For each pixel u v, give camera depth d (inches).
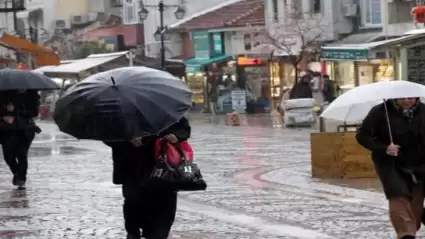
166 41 2849.4
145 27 3014.3
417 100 450.9
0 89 785.6
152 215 457.1
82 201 733.3
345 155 848.9
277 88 2239.2
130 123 419.2
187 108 433.4
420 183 446.9
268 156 1131.3
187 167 438.9
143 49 3053.6
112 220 626.8
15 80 787.4
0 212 674.2
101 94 425.7
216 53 2576.3
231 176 913.5
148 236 459.2
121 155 452.4
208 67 2470.5
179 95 435.5
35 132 821.9
